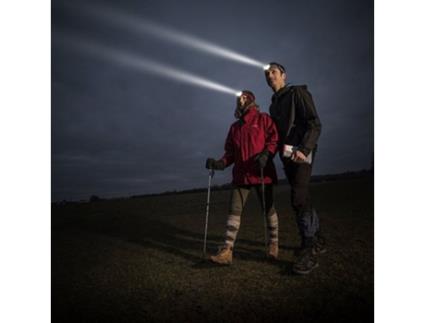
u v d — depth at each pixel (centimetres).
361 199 575
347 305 220
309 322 202
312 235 281
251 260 314
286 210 546
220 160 339
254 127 314
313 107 289
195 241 410
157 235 454
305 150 278
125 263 334
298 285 253
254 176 309
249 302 231
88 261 348
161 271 303
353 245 335
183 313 222
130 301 246
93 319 223
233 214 314
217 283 266
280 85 318
